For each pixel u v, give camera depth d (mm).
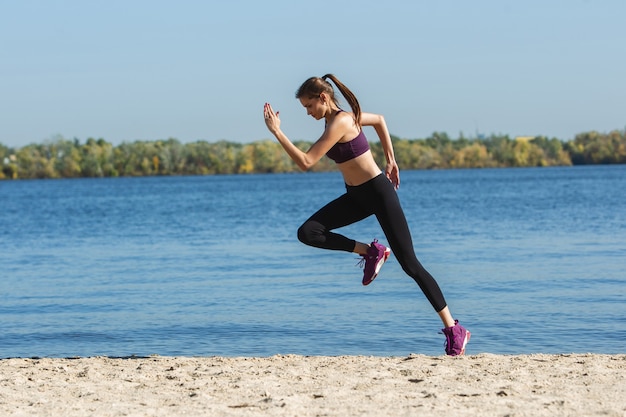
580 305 11125
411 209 39125
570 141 169125
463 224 28516
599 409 4754
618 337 8984
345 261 17328
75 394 5461
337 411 4770
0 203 57281
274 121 6105
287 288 13266
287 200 54781
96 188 94125
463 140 168500
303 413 4742
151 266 17078
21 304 12016
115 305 11797
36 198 66438
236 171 155375
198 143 156500
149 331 9750
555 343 8719
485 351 8359
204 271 15938
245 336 9344
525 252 18656
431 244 21141
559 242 21062
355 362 6523
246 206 47219
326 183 101688
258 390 5434
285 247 21062
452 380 5668
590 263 16203
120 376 6148
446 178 103625
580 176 99875
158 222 33719
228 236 25297
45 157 150125
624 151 165375
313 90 6293
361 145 6395
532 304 11273
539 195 52812
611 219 29516
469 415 4641
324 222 6652
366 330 9562
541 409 4762
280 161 156500
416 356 6762
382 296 12164
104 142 163125
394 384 5562
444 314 6785
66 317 10828
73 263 18062
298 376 5906
